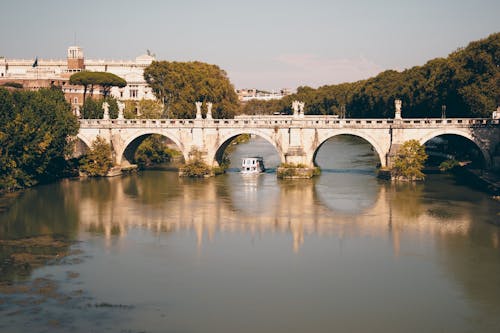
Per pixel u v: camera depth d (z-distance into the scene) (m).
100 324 52.69
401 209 90.88
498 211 88.50
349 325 52.78
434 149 157.00
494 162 112.31
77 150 135.12
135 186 112.69
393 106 177.00
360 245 73.50
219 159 130.75
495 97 116.88
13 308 55.59
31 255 69.94
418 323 53.06
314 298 58.00
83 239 76.50
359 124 117.38
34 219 86.19
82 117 144.88
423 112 150.25
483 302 56.88
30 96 116.88
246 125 122.12
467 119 112.62
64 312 54.91
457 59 136.50
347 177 121.44
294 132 119.94
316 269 65.44
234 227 82.12
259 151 192.00
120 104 128.50
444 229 79.69
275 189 108.62
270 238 76.81
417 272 64.25
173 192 106.50
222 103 169.88
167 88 164.00
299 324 52.94
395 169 114.56
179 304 56.66
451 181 113.81
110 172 124.19
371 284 61.19
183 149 125.75
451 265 66.12
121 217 87.56
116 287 60.47
